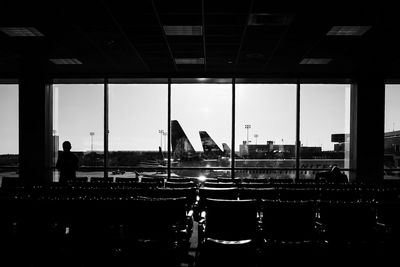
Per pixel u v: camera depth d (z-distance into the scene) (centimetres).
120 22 593
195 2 509
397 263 321
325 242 325
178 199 318
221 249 311
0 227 324
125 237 321
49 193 422
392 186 624
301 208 319
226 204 310
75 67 921
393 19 567
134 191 413
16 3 512
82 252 321
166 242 317
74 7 529
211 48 743
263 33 641
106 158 989
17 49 755
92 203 322
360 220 322
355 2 500
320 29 616
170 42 704
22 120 962
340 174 728
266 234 325
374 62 841
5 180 570
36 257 321
